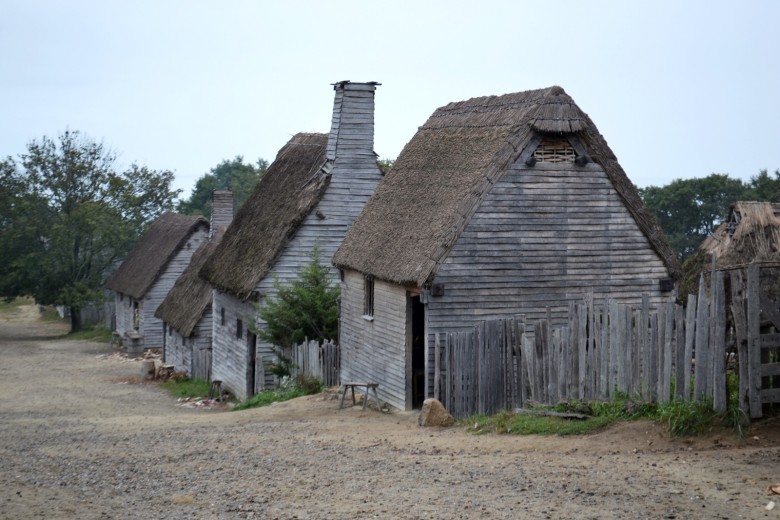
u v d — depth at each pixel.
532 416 18.23
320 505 12.93
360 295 26.55
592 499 12.12
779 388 15.10
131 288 60.25
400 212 25.38
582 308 18.14
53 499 14.48
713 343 15.20
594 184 23.41
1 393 37.94
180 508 13.34
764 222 24.42
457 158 24.34
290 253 32.94
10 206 68.56
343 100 33.44
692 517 11.08
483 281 22.47
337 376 28.50
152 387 40.97
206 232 58.28
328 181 33.25
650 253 23.88
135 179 75.06
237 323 35.91
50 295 68.69
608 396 17.53
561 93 22.97
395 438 18.84
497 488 13.14
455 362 20.83
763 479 12.52
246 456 17.69
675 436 15.20
